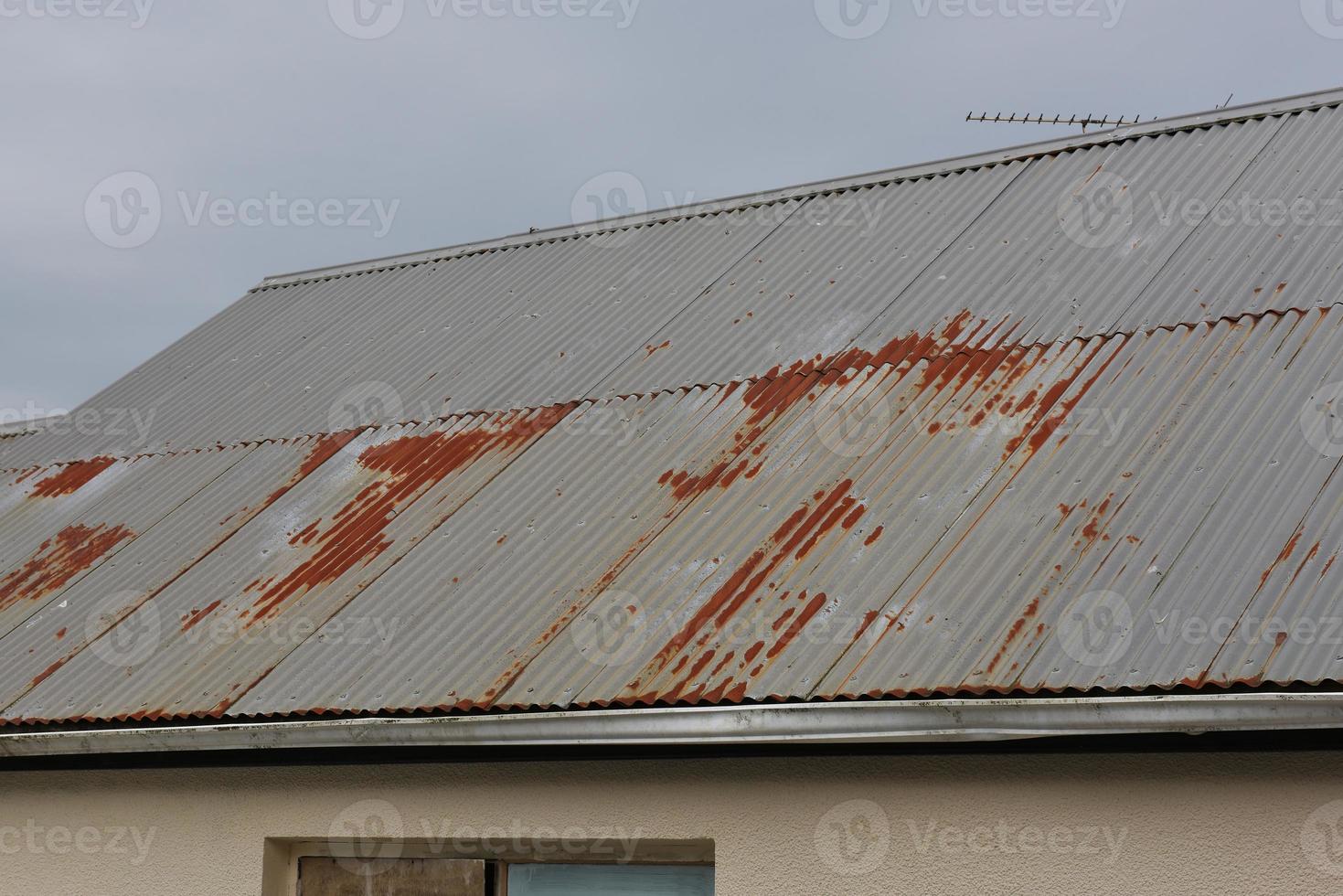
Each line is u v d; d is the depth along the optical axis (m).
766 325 8.22
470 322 9.80
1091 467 5.88
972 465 6.22
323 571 7.18
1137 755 4.80
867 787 5.21
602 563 6.43
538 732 5.52
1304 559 4.91
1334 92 8.38
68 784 6.88
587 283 9.79
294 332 10.79
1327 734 4.48
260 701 6.16
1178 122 8.84
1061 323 7.12
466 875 6.12
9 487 9.82
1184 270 7.17
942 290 7.91
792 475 6.62
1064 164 8.98
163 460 9.31
